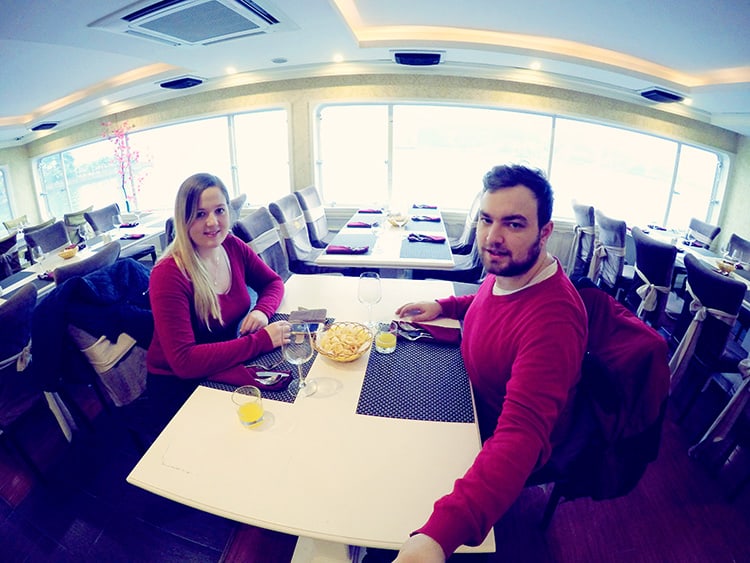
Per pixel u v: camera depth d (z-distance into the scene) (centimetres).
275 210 311
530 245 102
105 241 351
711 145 412
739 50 253
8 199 604
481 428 130
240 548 157
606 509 176
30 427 223
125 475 191
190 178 144
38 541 160
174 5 220
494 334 114
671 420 232
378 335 144
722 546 162
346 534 83
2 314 162
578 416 116
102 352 156
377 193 496
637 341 106
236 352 135
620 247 309
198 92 473
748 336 253
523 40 340
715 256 318
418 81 430
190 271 145
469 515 76
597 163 453
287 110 461
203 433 108
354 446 103
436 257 257
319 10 245
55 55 331
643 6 217
